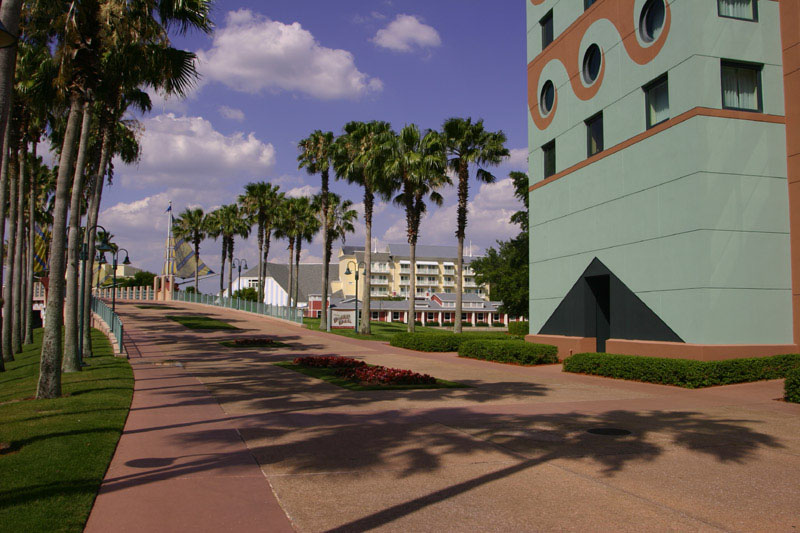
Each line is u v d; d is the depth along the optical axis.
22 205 27.53
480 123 32.47
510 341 23.02
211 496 5.45
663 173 16.61
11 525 4.41
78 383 13.40
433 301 85.69
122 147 26.62
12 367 21.84
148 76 14.73
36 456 6.55
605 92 19.53
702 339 15.02
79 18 12.91
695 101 15.46
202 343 27.81
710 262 15.06
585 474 6.28
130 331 33.97
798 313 15.62
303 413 10.16
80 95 13.10
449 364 20.75
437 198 36.94
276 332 37.25
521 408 10.83
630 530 4.67
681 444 7.70
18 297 28.19
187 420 9.41
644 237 17.38
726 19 16.00
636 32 17.98
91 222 22.94
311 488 5.75
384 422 9.33
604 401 11.73
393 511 5.10
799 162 15.79
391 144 33.56
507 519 4.91
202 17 14.21
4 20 6.76
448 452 7.27
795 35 16.09
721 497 5.50
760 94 16.27
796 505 5.28
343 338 34.12
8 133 20.42
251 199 57.06
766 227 15.76
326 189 41.66
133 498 5.36
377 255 113.44
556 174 22.45
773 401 11.59
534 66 24.53
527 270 43.41
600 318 20.52
